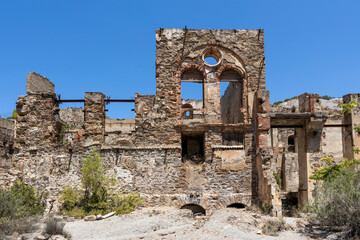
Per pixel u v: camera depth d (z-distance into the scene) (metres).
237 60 23.69
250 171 22.58
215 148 22.61
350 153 25.02
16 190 20.56
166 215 19.23
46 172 22.06
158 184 22.14
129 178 22.03
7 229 15.81
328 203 16.69
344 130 25.81
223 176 22.47
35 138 22.53
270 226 16.61
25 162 22.28
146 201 21.80
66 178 21.95
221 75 23.86
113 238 15.16
